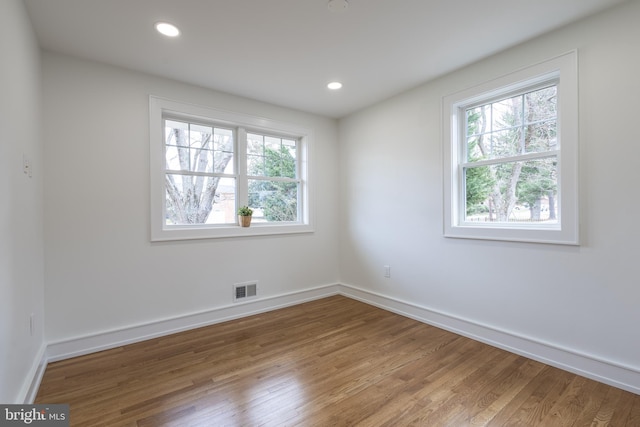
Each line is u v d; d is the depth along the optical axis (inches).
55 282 92.7
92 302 98.7
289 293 146.6
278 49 94.5
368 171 147.6
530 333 92.4
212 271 123.8
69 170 95.3
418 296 125.3
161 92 112.2
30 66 77.7
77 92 97.0
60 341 92.8
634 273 74.1
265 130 141.6
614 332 77.0
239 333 112.8
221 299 125.9
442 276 116.3
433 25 82.8
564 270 85.4
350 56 99.2
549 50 86.8
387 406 70.0
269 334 111.8
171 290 114.0
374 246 145.2
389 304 137.7
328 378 81.7
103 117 101.1
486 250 103.0
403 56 99.4
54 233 92.7
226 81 116.6
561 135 85.0
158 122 111.5
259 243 137.1
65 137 94.7
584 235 81.4
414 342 104.0
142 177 108.1
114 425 63.7
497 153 104.1
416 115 124.5
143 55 97.0
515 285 95.7
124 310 104.3
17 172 64.8
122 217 104.2
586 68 80.4
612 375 77.0
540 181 94.0
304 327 118.5
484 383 78.9
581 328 82.4
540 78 90.2
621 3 74.6
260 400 72.2
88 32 84.1
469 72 105.9
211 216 128.7
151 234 109.7
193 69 106.8
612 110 76.5
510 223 100.3
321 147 159.0
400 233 132.6
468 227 107.1
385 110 137.9
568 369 84.2
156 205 110.7
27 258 72.2
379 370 85.7
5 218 56.6
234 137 134.6
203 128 126.8
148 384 79.0
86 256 98.0
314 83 119.5
